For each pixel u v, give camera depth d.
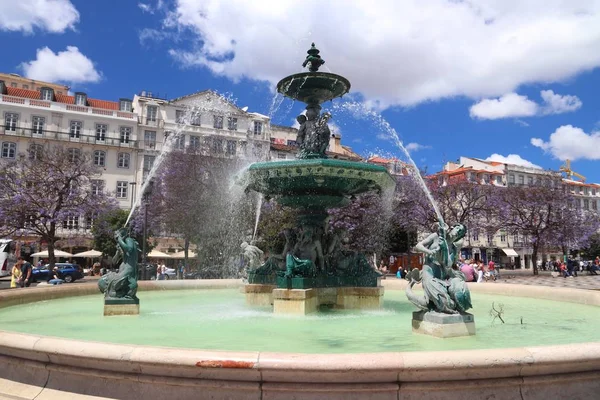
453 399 2.82
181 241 42.12
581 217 39.56
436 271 5.14
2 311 6.93
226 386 2.82
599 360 2.95
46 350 3.15
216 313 7.06
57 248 40.47
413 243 34.72
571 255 54.97
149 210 30.77
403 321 6.28
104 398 2.99
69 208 29.30
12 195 28.17
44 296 8.31
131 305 6.67
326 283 7.74
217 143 35.47
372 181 8.20
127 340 4.64
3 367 3.41
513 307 7.91
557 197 37.16
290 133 47.25
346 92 8.95
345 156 29.44
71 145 46.03
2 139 44.12
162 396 2.91
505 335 5.01
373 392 2.78
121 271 6.73
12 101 44.75
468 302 4.89
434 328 4.84
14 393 3.16
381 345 4.44
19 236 33.22
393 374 2.77
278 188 8.38
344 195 8.53
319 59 8.75
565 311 7.34
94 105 50.84
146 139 48.41
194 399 2.87
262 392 2.80
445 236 5.17
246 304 8.11
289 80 8.44
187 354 2.88
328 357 2.79
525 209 38.03
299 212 8.80
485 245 58.41
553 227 37.06
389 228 33.00
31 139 44.81
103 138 47.06
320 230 8.21
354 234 30.69
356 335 5.03
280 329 5.47
